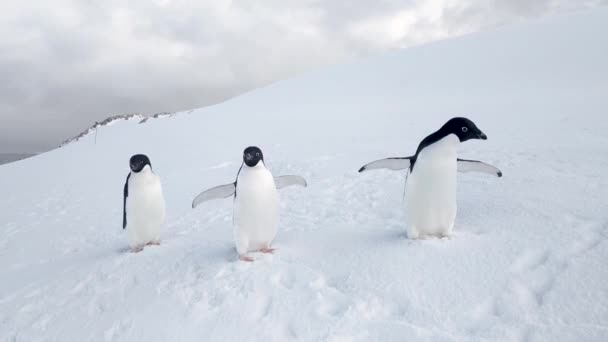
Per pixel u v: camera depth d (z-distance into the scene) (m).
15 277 6.22
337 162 10.94
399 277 4.00
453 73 29.88
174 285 4.62
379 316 3.63
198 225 7.41
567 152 8.31
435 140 4.29
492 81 25.88
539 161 7.87
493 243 4.30
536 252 4.07
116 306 4.51
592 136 9.88
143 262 5.39
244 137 19.34
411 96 27.05
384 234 5.14
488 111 16.92
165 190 11.41
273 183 4.78
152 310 4.25
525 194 5.61
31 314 4.74
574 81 21.91
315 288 4.11
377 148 12.13
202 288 4.39
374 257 4.40
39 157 30.36
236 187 4.72
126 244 6.98
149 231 5.94
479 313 3.48
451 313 3.51
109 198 12.45
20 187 18.28
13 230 10.45
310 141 15.37
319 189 8.73
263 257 4.86
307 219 6.74
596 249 3.94
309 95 34.53
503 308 3.48
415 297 3.73
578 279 3.60
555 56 26.86
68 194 14.49
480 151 9.67
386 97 28.39
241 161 13.96
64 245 7.97
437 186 4.31
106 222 9.46
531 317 3.33
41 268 6.40
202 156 16.28
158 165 16.28
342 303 3.84
